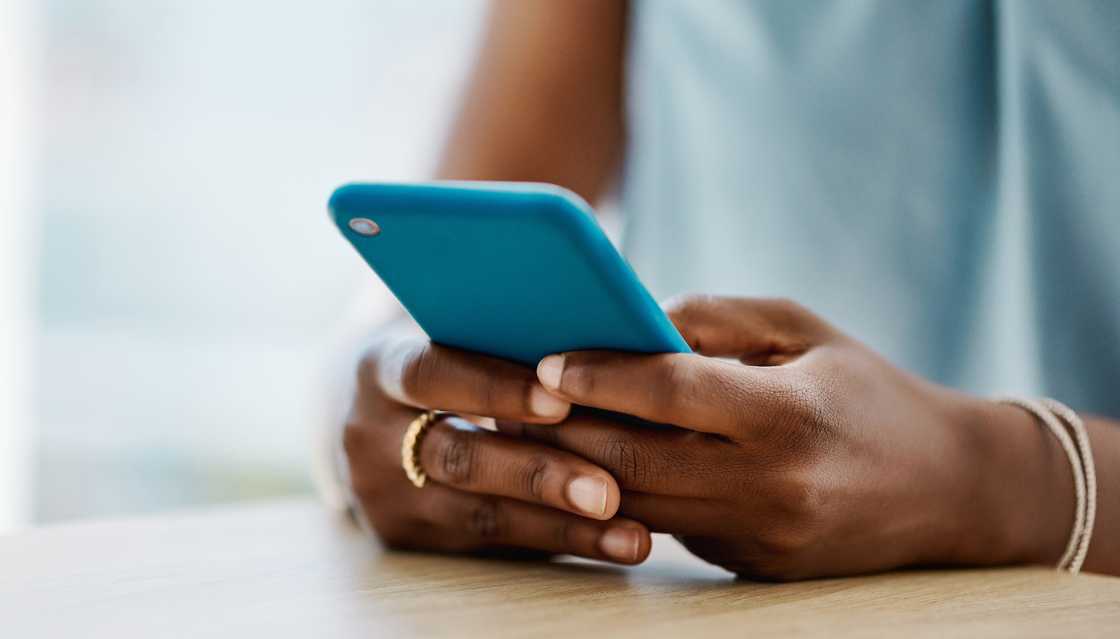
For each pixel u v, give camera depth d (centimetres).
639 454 52
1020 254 95
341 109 210
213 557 62
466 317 52
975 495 57
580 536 56
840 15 107
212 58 211
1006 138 97
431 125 121
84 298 211
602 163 126
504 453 57
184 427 218
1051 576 56
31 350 199
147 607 48
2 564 59
